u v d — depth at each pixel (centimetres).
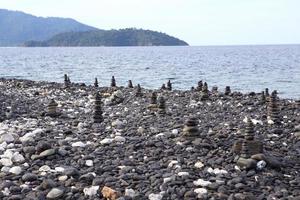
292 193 1112
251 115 2417
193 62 12825
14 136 1638
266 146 1587
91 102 3062
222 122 2155
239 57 16762
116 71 8981
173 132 1727
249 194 1069
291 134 1870
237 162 1293
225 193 1079
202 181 1131
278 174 1250
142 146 1516
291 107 2761
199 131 1675
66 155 1382
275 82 6456
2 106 2730
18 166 1243
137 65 11219
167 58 16162
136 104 2877
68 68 10044
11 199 1017
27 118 2259
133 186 1105
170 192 1064
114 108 2714
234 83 6372
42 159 1330
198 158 1359
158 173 1192
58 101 3114
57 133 1761
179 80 6875
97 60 14475
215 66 10594
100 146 1520
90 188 1077
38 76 7762
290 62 12256
